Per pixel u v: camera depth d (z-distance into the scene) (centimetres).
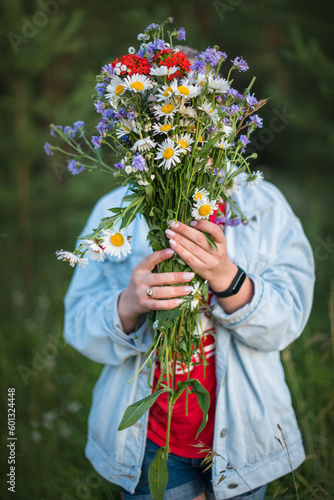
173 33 106
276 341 126
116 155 113
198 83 100
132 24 436
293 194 418
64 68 424
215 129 105
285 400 133
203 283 119
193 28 430
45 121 411
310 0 414
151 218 114
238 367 131
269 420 128
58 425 221
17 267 374
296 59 388
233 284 119
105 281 144
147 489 130
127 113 105
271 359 135
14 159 368
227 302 122
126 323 127
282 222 137
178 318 115
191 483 131
